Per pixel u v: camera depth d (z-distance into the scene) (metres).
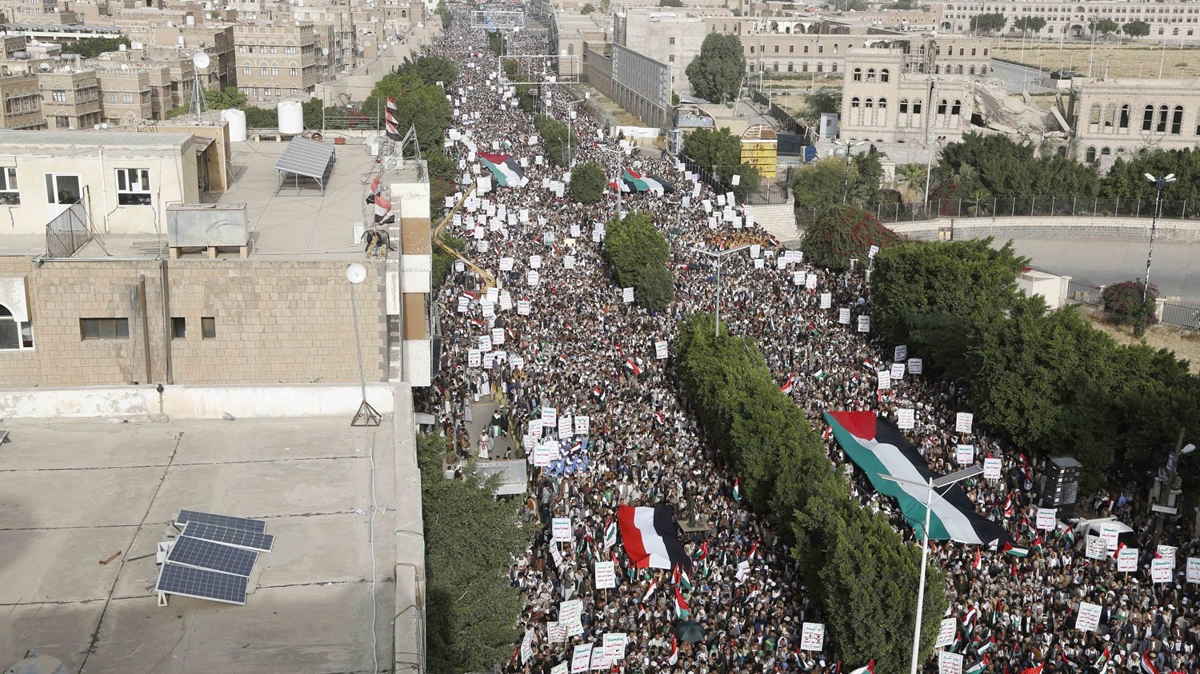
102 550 20.64
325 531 21.52
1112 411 53.03
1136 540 46.59
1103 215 129.62
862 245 92.94
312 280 31.00
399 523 21.50
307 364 31.53
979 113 164.25
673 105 175.75
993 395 54.69
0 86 127.38
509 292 77.56
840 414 56.25
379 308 31.31
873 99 157.25
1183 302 100.94
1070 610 40.59
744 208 118.12
